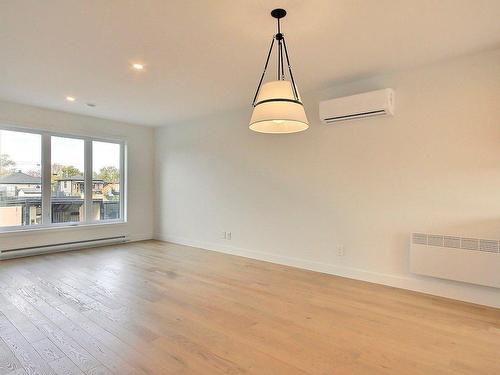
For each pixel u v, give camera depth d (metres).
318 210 3.99
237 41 2.65
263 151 4.59
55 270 4.00
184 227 5.80
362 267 3.63
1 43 2.68
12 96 4.21
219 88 3.86
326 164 3.92
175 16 2.26
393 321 2.55
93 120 5.43
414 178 3.27
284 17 2.27
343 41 2.65
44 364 1.91
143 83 3.70
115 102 4.49
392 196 3.41
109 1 2.08
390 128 3.41
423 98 3.20
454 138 3.03
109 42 2.67
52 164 5.10
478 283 2.82
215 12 2.21
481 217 2.90
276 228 4.43
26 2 2.08
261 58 3.00
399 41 2.65
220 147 5.18
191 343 2.17
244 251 4.83
